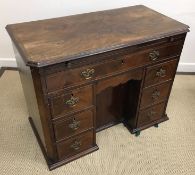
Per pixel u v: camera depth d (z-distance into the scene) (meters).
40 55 1.03
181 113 1.79
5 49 2.13
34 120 1.53
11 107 1.82
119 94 1.54
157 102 1.56
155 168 1.42
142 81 1.37
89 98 1.24
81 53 1.06
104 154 1.49
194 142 1.58
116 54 1.16
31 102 1.38
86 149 1.48
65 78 1.09
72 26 1.31
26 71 1.19
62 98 1.15
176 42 1.33
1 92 1.96
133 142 1.57
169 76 1.47
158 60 1.33
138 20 1.38
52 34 1.22
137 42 1.17
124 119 1.69
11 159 1.46
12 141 1.57
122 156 1.48
